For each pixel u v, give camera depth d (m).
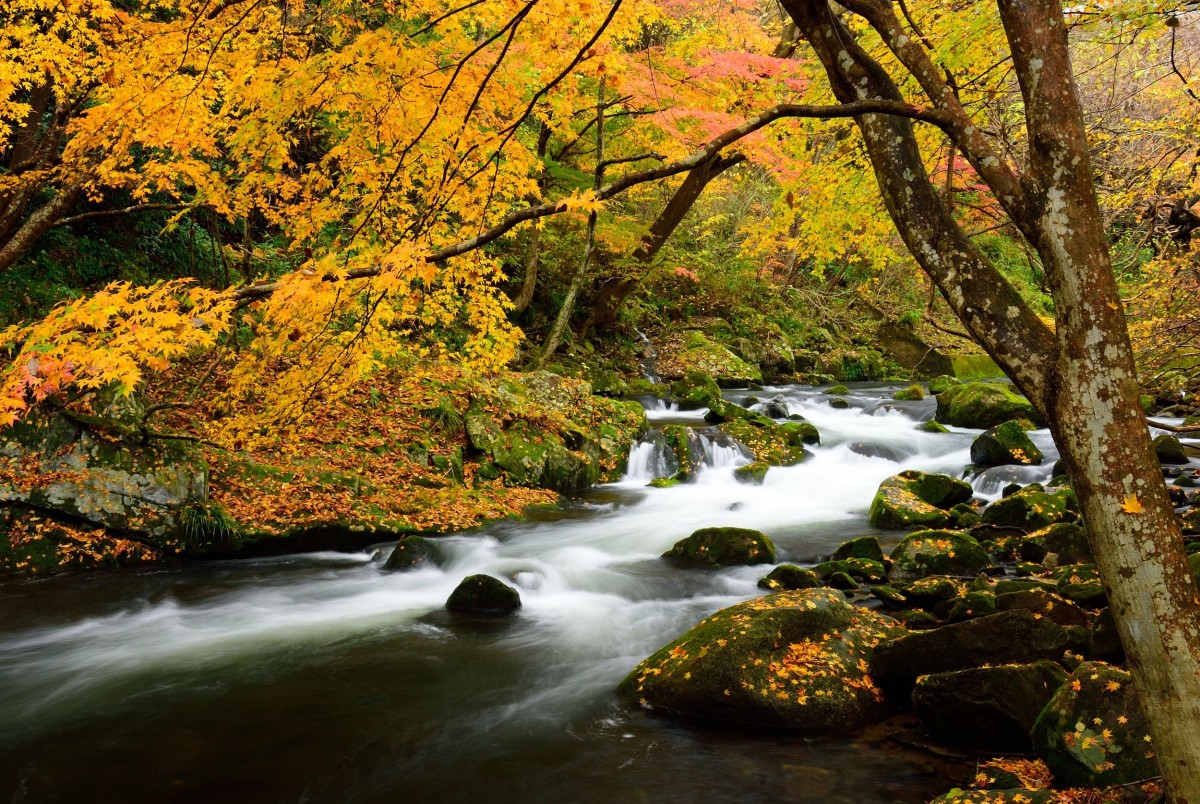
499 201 5.03
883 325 24.55
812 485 11.59
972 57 5.70
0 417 3.12
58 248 11.71
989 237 20.42
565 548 8.79
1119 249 7.31
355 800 4.03
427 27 3.85
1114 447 2.27
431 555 8.23
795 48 12.53
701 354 20.69
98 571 7.78
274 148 5.36
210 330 3.98
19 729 4.79
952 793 3.48
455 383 12.53
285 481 9.34
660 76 11.84
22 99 10.52
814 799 3.84
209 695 5.27
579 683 5.42
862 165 7.23
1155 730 2.26
